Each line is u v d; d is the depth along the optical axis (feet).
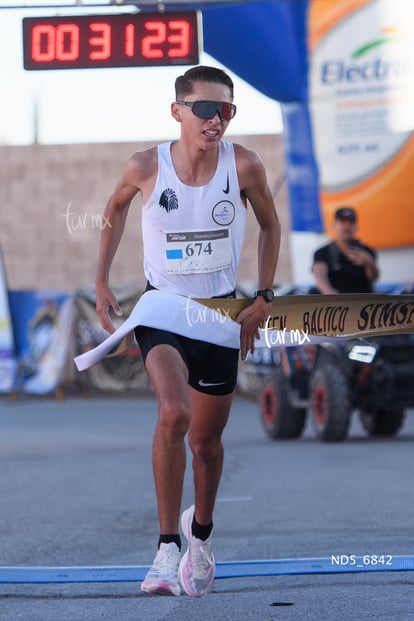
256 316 36.01
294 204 147.02
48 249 232.73
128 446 108.58
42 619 35.78
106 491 71.51
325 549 47.60
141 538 52.49
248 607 37.01
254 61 141.38
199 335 35.32
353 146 144.66
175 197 35.76
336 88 143.33
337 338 37.88
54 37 91.91
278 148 217.97
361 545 48.24
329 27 141.38
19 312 218.18
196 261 35.96
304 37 141.79
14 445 110.11
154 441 33.58
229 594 39.14
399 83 142.61
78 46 92.02
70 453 100.22
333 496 65.87
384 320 38.22
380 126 143.95
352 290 106.63
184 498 66.18
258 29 140.05
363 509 59.82
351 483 72.28
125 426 142.00
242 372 193.77
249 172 36.06
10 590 40.22
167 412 33.24
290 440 114.83
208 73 35.40
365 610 36.06
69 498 67.97
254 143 217.97
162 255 36.09
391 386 106.22
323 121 144.36
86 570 42.57
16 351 218.18
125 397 219.00
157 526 56.29
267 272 36.81
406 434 121.49
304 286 147.23
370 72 142.92
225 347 35.81
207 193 35.81
